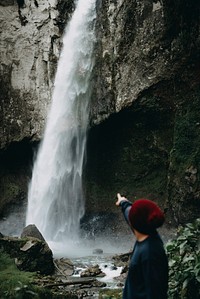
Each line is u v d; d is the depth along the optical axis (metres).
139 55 17.50
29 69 19.34
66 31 19.33
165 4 17.02
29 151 19.34
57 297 8.90
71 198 18.67
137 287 3.75
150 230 3.82
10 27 19.41
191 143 16.27
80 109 18.55
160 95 17.28
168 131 17.56
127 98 17.48
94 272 11.32
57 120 18.94
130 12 17.75
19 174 19.23
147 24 17.47
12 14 19.47
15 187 18.94
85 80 18.53
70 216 18.61
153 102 17.39
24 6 19.58
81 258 13.60
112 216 18.14
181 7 16.58
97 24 18.50
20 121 19.06
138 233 3.88
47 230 18.61
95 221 18.38
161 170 17.88
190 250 6.34
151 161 17.98
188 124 16.48
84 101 18.47
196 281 6.13
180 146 16.42
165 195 17.50
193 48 16.64
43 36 19.45
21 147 19.19
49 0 19.45
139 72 17.44
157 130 17.73
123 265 12.32
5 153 18.98
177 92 17.08
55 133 18.94
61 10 19.41
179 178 16.09
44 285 9.68
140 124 17.84
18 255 10.74
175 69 16.98
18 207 18.88
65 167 18.77
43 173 19.00
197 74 16.77
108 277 11.17
